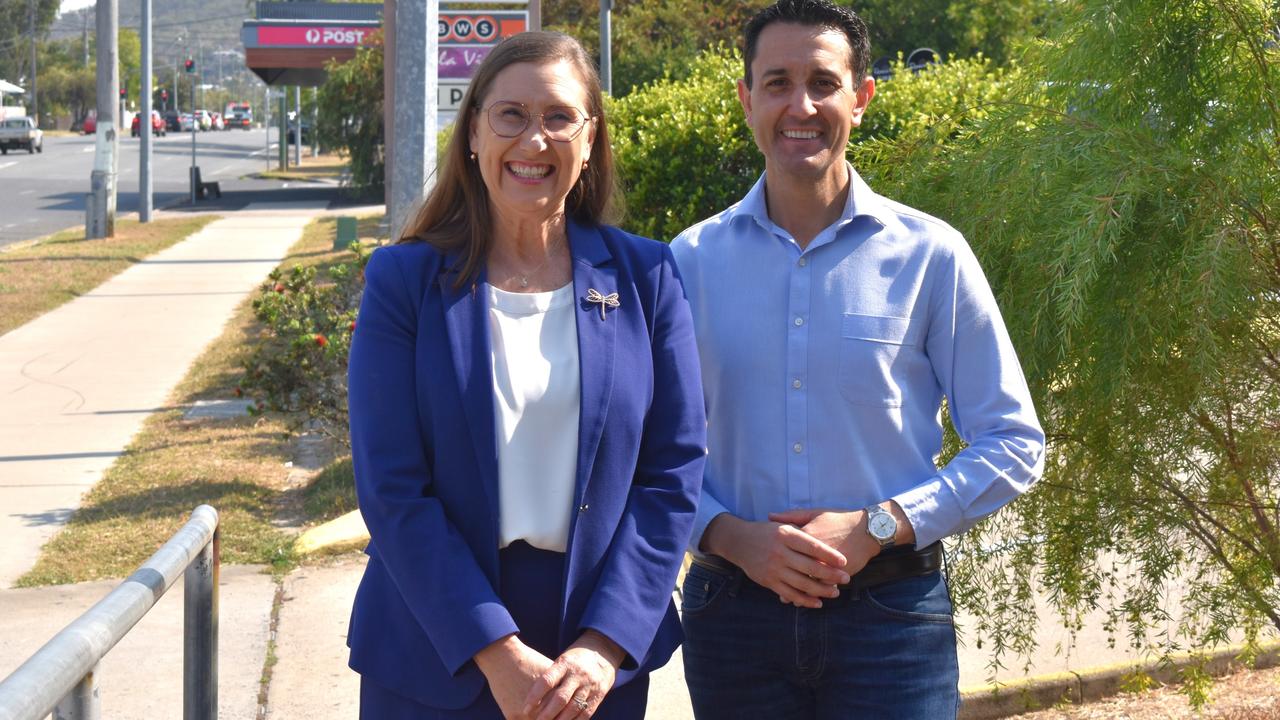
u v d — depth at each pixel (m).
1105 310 2.96
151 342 12.09
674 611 2.35
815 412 2.48
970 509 2.40
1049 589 3.79
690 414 2.28
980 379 2.46
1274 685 4.35
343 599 5.22
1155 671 4.23
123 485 7.10
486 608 2.04
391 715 2.19
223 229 23.89
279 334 7.11
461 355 2.16
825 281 2.49
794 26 2.46
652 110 6.63
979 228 3.09
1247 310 2.91
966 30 19.48
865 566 2.44
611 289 2.27
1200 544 3.59
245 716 4.12
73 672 1.74
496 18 10.53
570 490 2.18
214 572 2.70
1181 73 3.09
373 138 31.36
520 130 2.20
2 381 10.26
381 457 2.11
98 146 21.95
